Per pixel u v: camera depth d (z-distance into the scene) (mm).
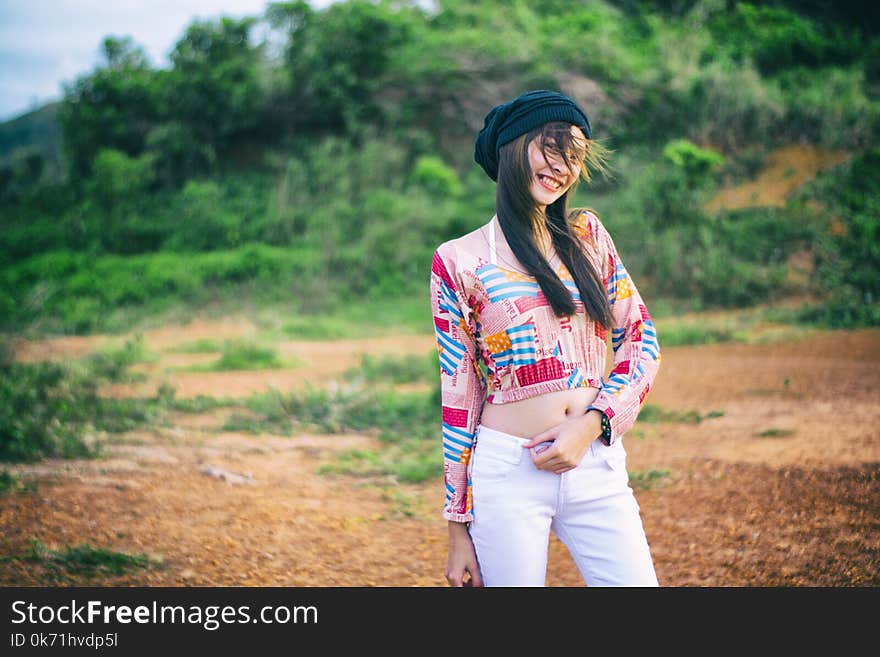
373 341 12484
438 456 5883
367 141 20797
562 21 22625
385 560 3904
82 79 23234
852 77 20578
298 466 5688
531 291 1832
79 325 14102
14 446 5734
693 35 22438
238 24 22766
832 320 11758
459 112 21219
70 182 22641
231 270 16922
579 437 1784
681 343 11016
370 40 21594
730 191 18078
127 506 4660
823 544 3762
